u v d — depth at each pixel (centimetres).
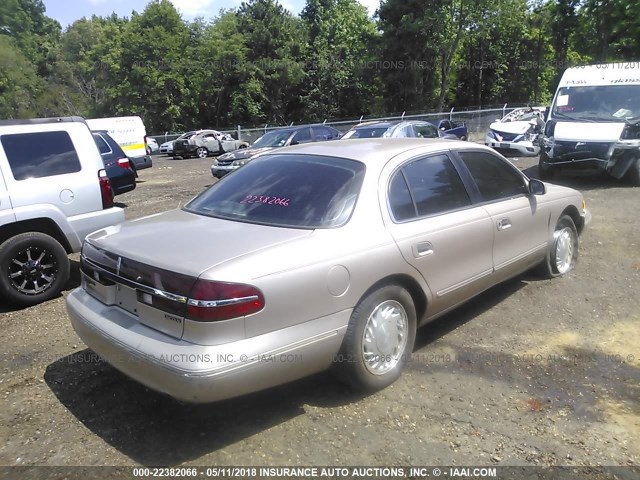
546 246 542
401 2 4100
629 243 698
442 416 337
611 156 1075
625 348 423
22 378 396
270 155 443
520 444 310
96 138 1098
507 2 4003
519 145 1591
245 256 301
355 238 341
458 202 429
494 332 456
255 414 341
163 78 4919
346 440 314
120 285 332
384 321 357
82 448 311
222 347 283
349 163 387
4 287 531
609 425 327
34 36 7738
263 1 5300
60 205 573
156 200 1245
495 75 4897
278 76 5125
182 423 334
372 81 4753
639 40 2725
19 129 563
